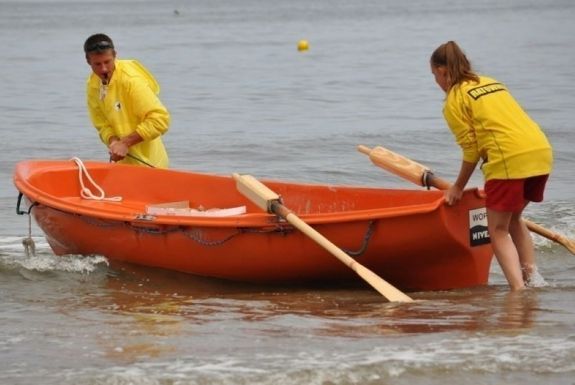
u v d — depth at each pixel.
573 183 34.09
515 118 19.23
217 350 16.11
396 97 60.94
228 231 21.03
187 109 57.00
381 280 19.33
